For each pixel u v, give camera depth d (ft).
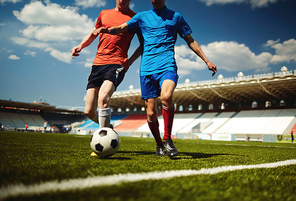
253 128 104.73
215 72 9.80
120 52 11.20
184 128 126.82
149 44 9.80
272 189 4.33
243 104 134.41
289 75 88.28
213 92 120.78
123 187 3.73
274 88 102.58
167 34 9.71
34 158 7.76
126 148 17.16
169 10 10.13
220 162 8.58
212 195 3.53
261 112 119.24
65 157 8.50
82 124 176.96
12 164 6.08
